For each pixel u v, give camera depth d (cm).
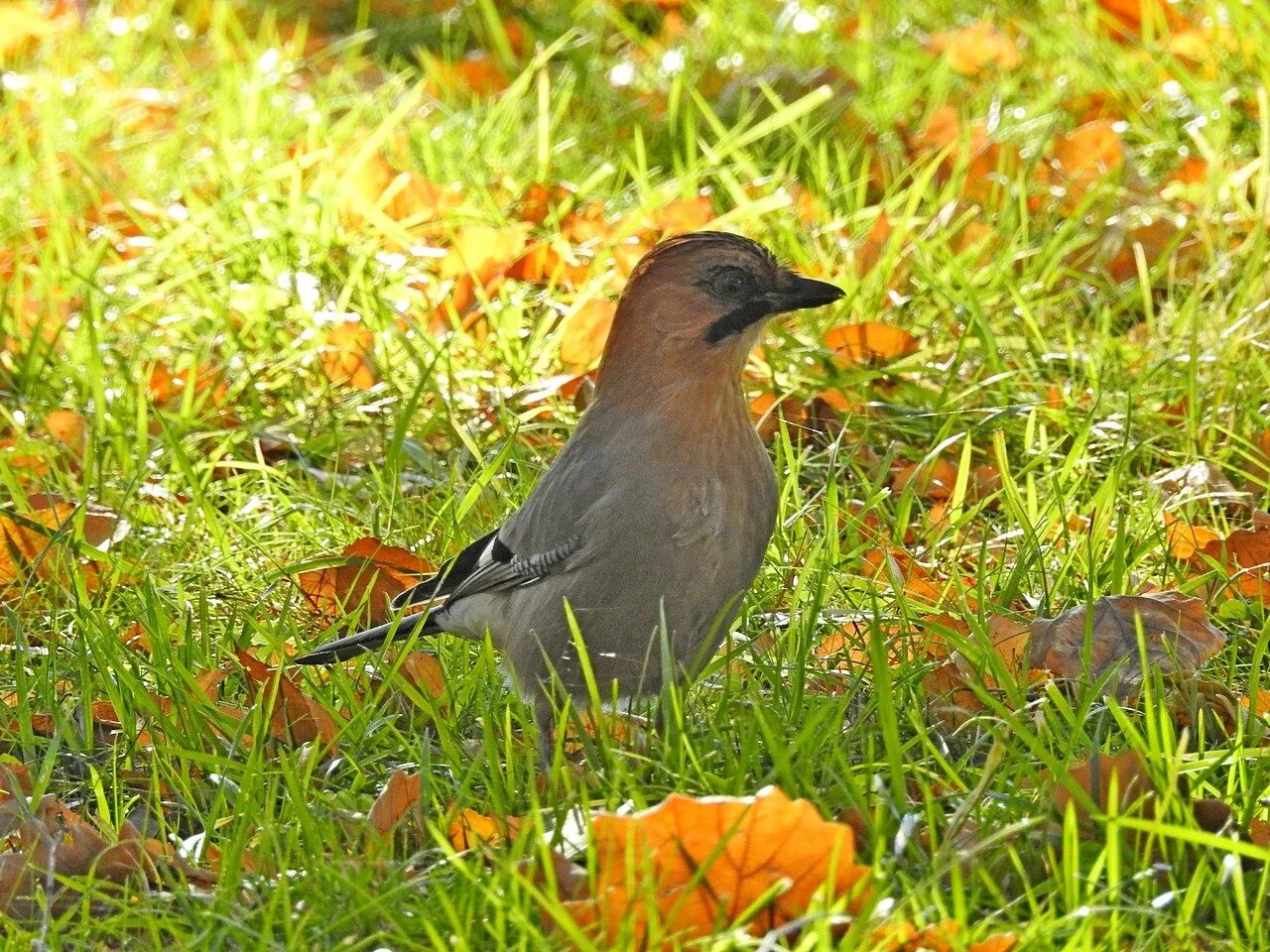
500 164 1524
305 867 658
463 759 769
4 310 1280
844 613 859
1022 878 618
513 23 1908
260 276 1298
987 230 1314
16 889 669
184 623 889
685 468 781
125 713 805
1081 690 744
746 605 878
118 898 666
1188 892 599
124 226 1448
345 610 945
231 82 1714
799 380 1146
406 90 1758
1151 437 1065
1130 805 649
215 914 613
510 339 1212
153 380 1205
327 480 1091
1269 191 1302
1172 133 1466
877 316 1241
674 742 736
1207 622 802
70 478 1087
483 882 609
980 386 1098
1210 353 1133
